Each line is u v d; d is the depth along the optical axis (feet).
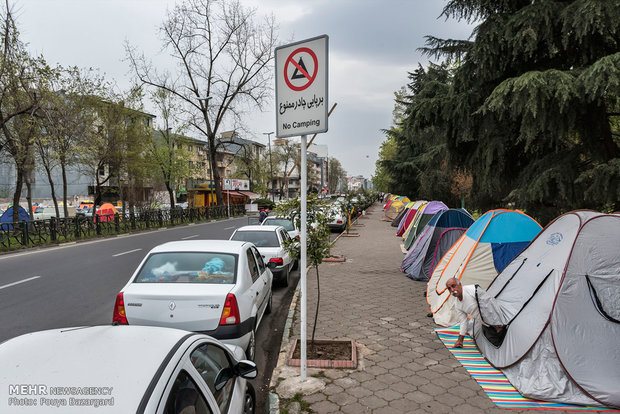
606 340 13.82
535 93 19.83
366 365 15.98
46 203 155.22
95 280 33.47
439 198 88.53
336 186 404.16
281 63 14.38
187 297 14.60
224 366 9.54
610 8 19.70
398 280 33.09
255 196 232.73
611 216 14.90
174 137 116.26
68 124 63.72
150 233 79.82
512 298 16.80
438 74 75.20
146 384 6.18
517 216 24.06
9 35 53.47
